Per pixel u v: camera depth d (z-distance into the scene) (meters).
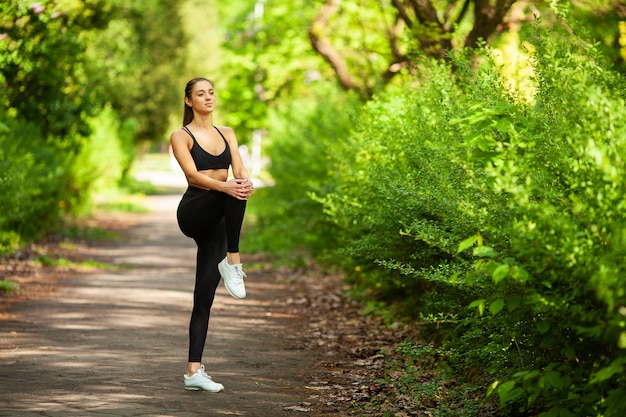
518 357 6.48
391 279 11.20
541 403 6.41
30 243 19.45
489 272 5.36
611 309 4.77
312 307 13.10
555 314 5.37
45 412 6.79
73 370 8.30
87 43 20.78
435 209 7.06
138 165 90.25
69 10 17.47
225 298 13.86
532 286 5.60
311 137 19.28
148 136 49.19
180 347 9.63
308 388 7.98
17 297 12.77
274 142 25.81
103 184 38.31
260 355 9.48
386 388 7.92
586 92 5.49
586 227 5.17
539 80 6.51
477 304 5.69
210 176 7.75
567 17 7.25
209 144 7.77
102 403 7.12
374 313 11.87
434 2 14.60
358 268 12.83
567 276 5.24
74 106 20.02
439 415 6.82
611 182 5.18
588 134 5.36
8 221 16.86
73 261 18.19
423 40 12.83
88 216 30.27
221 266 7.69
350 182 11.58
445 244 6.55
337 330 11.12
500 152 6.22
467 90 8.21
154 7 42.75
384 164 9.34
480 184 6.02
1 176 14.62
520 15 13.30
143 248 22.45
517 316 6.02
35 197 19.73
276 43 32.53
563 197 5.51
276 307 13.17
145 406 7.09
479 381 7.56
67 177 25.62
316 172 18.67
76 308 12.06
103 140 31.36
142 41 41.56
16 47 16.42
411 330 10.39
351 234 11.88
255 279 16.78
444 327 8.96
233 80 36.50
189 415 6.88
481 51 8.07
